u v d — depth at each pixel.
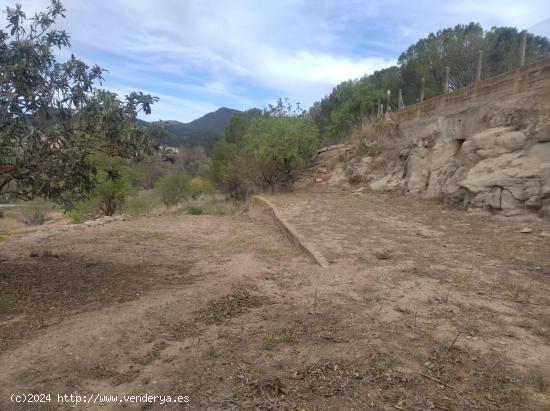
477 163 9.93
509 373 3.05
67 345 3.49
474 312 4.26
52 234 9.41
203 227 10.74
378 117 18.45
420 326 3.92
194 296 4.82
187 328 3.96
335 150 19.09
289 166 18.72
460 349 3.43
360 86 27.95
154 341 3.66
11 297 4.68
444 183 11.16
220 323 4.09
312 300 4.76
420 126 14.47
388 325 3.95
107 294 4.86
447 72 14.82
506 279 5.32
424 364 3.19
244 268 6.28
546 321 4.02
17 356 3.29
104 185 16.09
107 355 3.38
